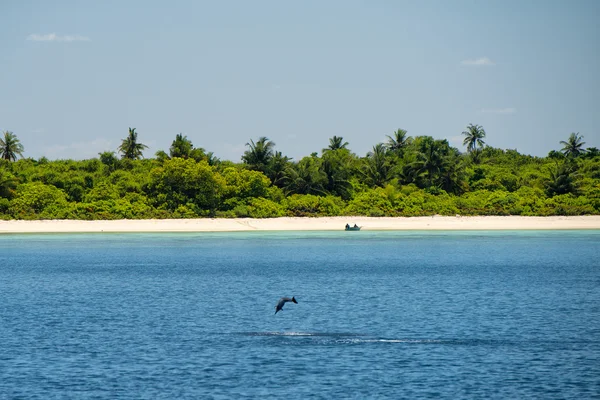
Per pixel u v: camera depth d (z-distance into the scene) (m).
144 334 141.38
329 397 100.31
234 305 179.38
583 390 103.38
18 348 128.38
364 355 123.38
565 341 133.50
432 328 146.25
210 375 111.00
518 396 100.81
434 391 102.94
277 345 131.38
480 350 126.62
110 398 99.88
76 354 124.06
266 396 100.69
